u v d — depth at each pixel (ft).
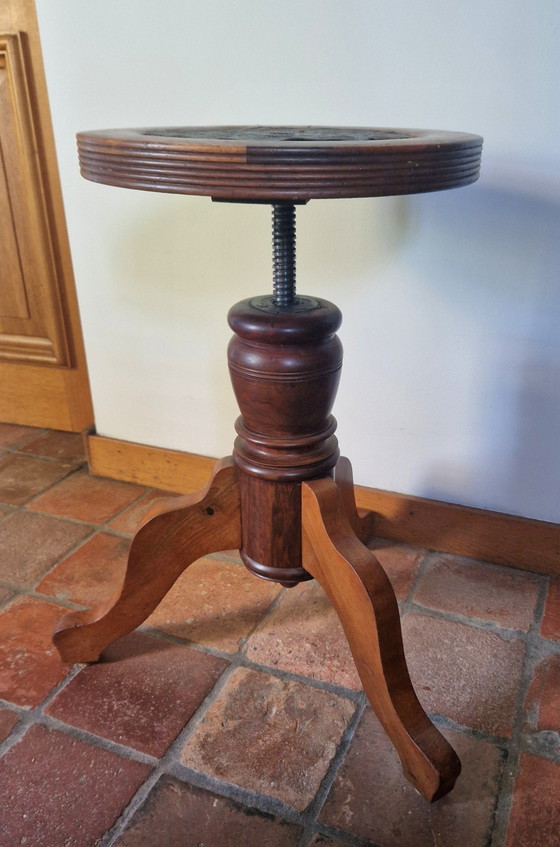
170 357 4.85
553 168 3.53
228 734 3.17
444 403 4.24
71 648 3.48
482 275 3.86
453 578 4.26
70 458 5.80
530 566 4.33
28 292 5.75
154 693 3.39
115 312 4.86
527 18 3.30
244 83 3.93
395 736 2.94
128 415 5.21
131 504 5.09
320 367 2.83
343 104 3.79
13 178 5.34
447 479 4.43
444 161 2.13
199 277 4.51
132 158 2.11
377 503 4.59
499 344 3.98
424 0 3.43
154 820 2.78
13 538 4.66
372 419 4.45
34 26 4.70
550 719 3.24
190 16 3.89
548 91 3.39
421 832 2.73
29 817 2.78
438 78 3.55
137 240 4.57
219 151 1.97
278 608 4.01
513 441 4.17
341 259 4.11
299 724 3.22
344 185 2.01
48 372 6.06
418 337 4.14
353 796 2.88
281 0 3.67
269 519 3.16
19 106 4.94
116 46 4.12
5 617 3.91
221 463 3.28
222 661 3.60
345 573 2.90
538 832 2.73
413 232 3.89
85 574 4.30
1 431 6.29
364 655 2.96
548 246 3.68
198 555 3.38
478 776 2.96
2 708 3.29
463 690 3.41
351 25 3.60
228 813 2.81
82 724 3.21
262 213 4.17
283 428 2.97
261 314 2.81
